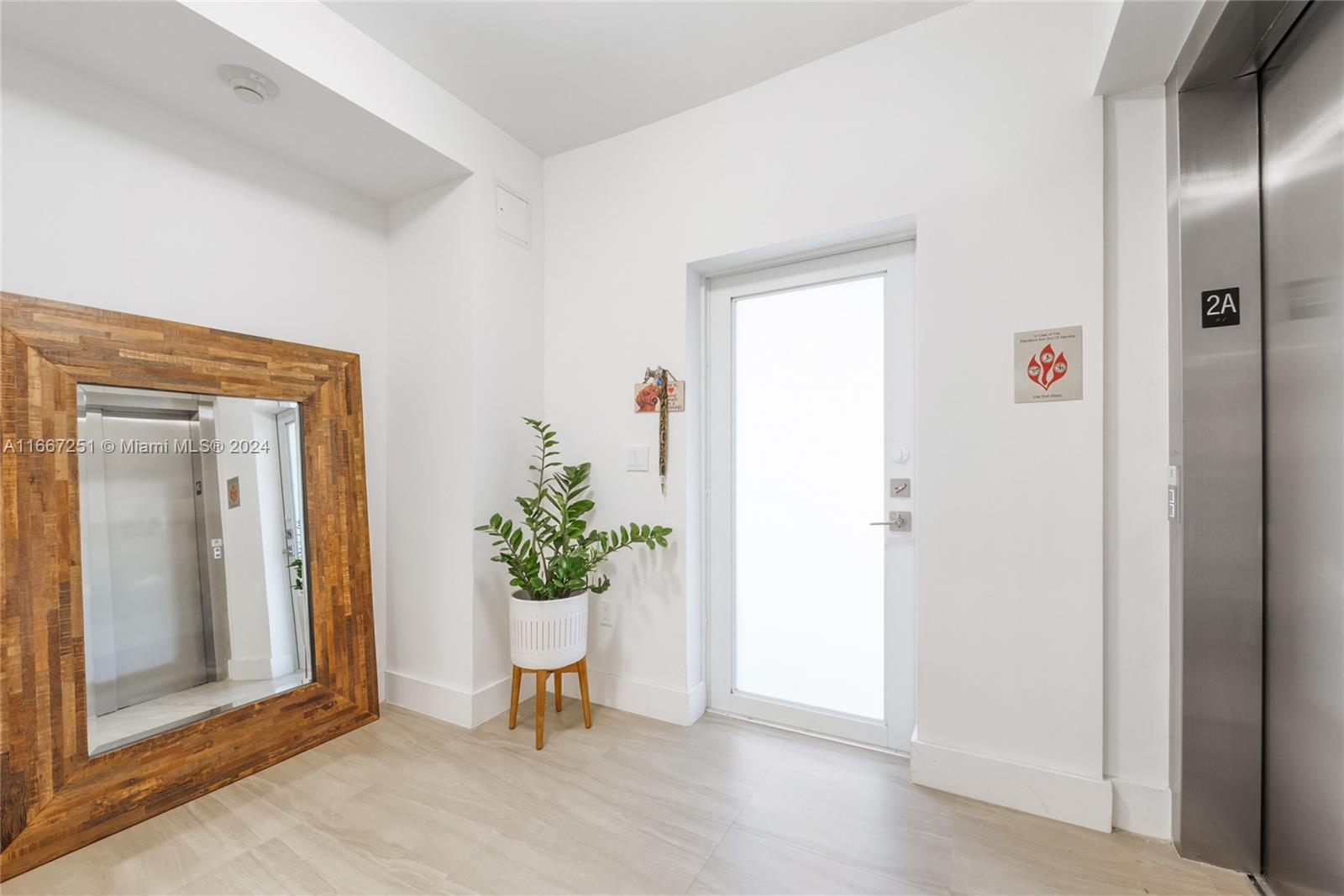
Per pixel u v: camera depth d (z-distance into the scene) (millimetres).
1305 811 1351
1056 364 1745
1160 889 1451
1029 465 1777
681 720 2379
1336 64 1244
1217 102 1536
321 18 1844
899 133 1979
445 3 1843
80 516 1680
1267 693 1485
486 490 2436
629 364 2531
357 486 2402
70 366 1663
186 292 2008
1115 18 1429
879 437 2232
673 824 1715
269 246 2244
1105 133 1712
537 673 2199
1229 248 1519
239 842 1630
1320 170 1295
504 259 2539
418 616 2520
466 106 2363
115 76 1787
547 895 1438
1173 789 1626
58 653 1604
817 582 2342
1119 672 1702
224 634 1994
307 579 2230
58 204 1728
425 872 1516
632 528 2385
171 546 1885
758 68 2168
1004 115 1822
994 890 1448
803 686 2365
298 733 2131
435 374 2488
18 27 1575
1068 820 1712
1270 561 1472
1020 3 1804
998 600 1819
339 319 2477
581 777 1969
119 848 1602
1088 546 1706
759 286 2465
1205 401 1539
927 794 1872
